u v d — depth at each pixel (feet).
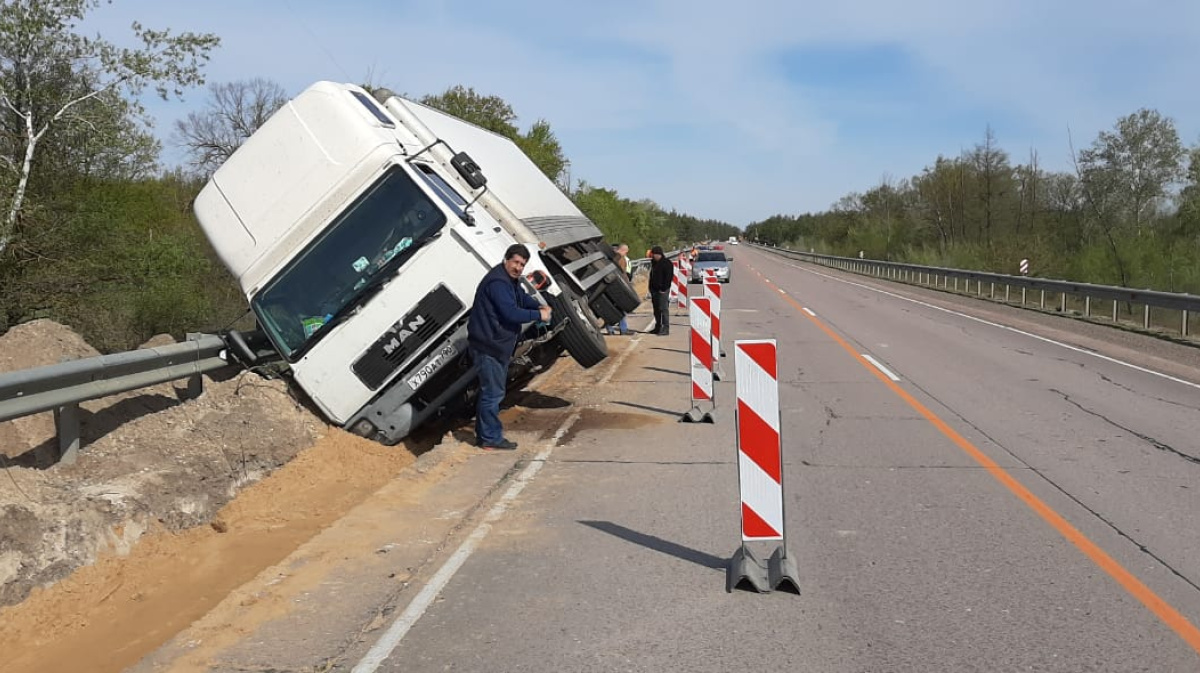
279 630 15.69
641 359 53.01
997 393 39.63
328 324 29.17
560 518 22.08
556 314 32.50
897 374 45.24
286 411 29.84
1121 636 14.92
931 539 20.06
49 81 49.62
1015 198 183.42
